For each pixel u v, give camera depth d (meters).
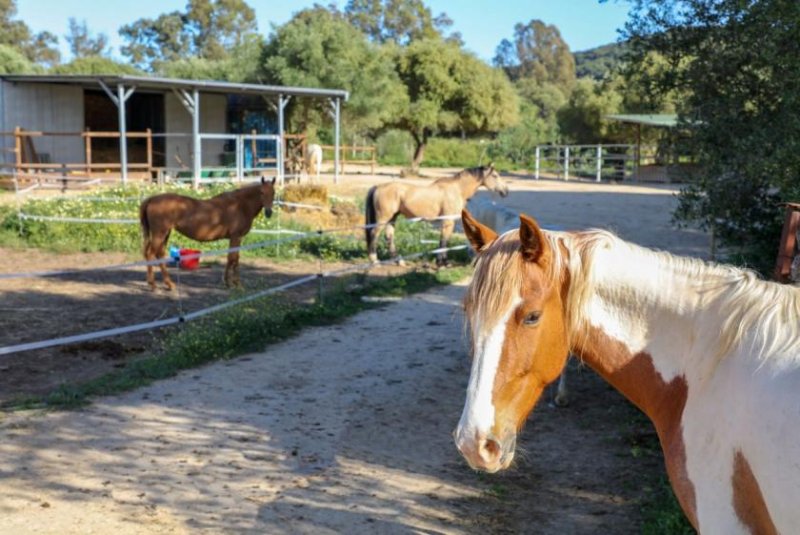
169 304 10.49
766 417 2.21
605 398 6.75
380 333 9.12
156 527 4.29
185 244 15.10
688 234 16.80
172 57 79.31
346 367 7.70
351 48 37.47
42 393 6.76
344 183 29.84
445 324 9.55
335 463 5.31
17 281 11.88
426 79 42.16
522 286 2.47
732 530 2.32
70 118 27.08
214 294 11.25
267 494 4.78
